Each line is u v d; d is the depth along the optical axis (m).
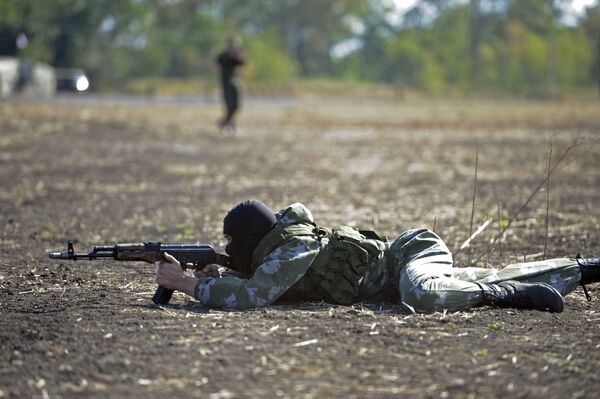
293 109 118.62
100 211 30.73
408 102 159.12
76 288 18.19
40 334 14.19
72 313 15.56
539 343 13.90
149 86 189.00
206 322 14.87
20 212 30.36
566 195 35.22
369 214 30.19
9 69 134.62
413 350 13.48
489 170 45.06
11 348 13.58
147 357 13.09
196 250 16.08
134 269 20.36
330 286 16.03
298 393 11.75
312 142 62.88
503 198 34.22
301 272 15.72
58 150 52.81
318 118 95.88
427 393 11.77
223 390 11.84
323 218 29.30
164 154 52.00
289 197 34.59
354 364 12.84
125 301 16.73
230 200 33.66
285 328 14.49
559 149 56.09
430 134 72.81
